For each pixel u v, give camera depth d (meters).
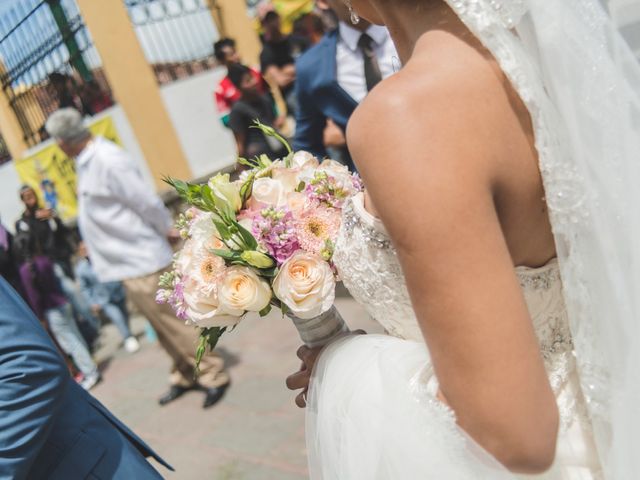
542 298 0.95
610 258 0.88
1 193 7.95
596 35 0.91
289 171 1.34
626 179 0.89
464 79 0.82
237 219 1.28
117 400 4.79
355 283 1.07
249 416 3.76
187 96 7.63
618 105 0.90
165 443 3.83
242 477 3.23
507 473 0.85
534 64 0.87
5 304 1.44
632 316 0.89
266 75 6.25
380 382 1.04
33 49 6.99
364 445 1.02
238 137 5.14
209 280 1.24
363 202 1.01
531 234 0.89
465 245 0.76
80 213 4.10
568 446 1.01
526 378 0.76
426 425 0.91
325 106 3.17
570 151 0.85
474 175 0.78
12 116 7.44
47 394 1.42
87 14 6.95
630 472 0.91
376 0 0.94
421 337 1.06
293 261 1.20
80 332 5.86
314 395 1.18
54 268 5.31
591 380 0.93
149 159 7.40
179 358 4.22
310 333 1.28
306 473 3.10
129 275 4.04
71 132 3.91
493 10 0.84
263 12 6.40
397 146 0.79
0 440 1.37
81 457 1.57
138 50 7.28
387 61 3.06
